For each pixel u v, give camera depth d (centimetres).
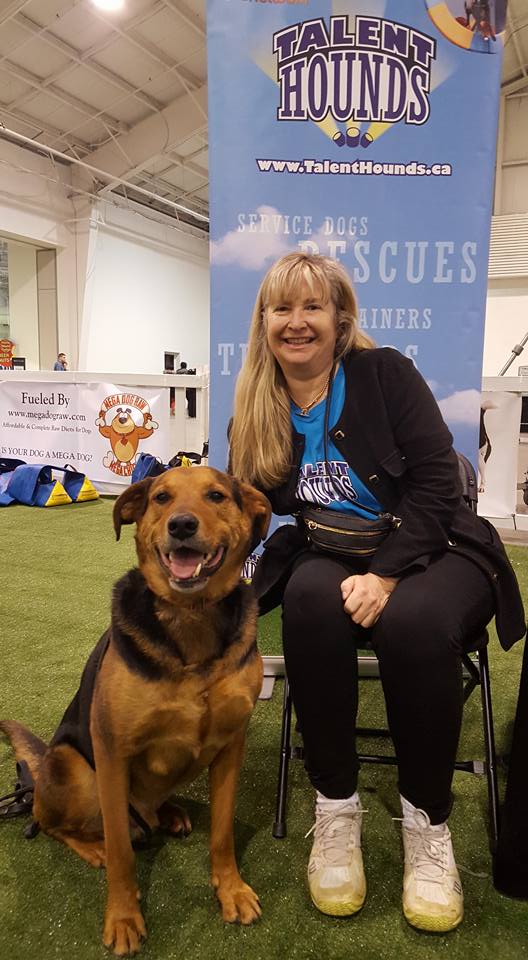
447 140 229
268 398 180
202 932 141
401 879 158
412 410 167
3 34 972
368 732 201
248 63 227
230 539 152
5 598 352
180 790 196
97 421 660
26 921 143
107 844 139
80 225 1423
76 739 158
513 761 147
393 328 241
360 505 174
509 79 1116
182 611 138
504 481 442
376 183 232
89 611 332
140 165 1332
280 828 172
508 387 427
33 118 1233
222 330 246
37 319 1505
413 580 155
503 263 832
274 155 232
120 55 1063
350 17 221
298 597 154
